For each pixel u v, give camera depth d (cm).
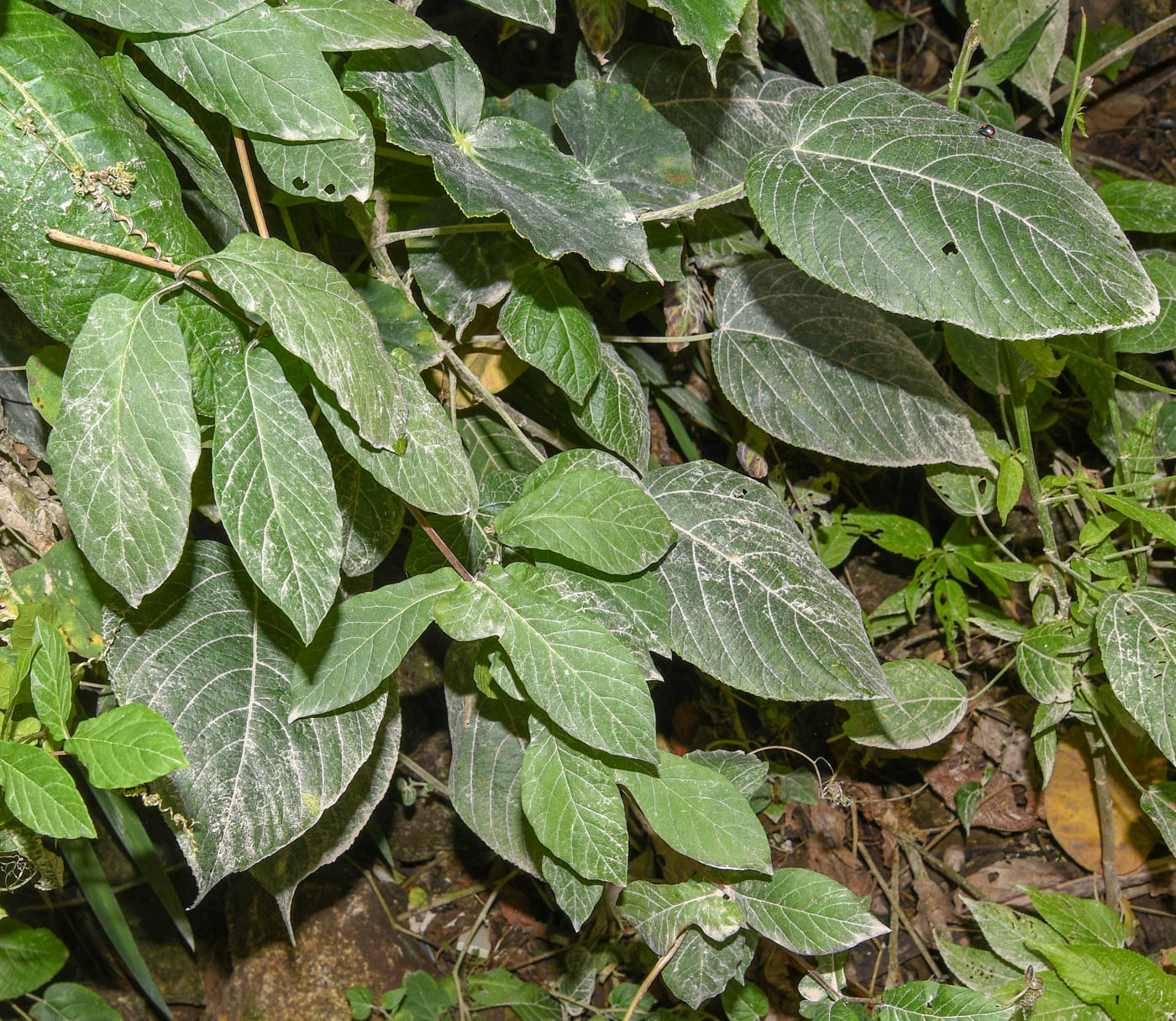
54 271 92
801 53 150
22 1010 117
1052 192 97
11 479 106
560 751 100
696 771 101
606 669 96
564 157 102
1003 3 129
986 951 121
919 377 115
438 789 134
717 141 118
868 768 136
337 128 94
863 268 97
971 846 134
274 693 101
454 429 98
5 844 104
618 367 112
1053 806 131
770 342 115
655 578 106
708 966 108
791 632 105
